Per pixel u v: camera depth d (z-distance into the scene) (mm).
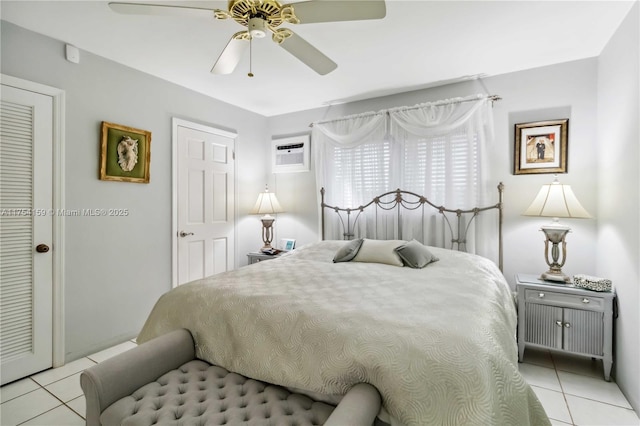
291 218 4125
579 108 2617
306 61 1948
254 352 1436
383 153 3352
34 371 2225
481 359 1096
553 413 1812
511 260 2863
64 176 2348
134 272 2822
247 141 3998
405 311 1446
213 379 1449
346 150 3561
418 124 3137
